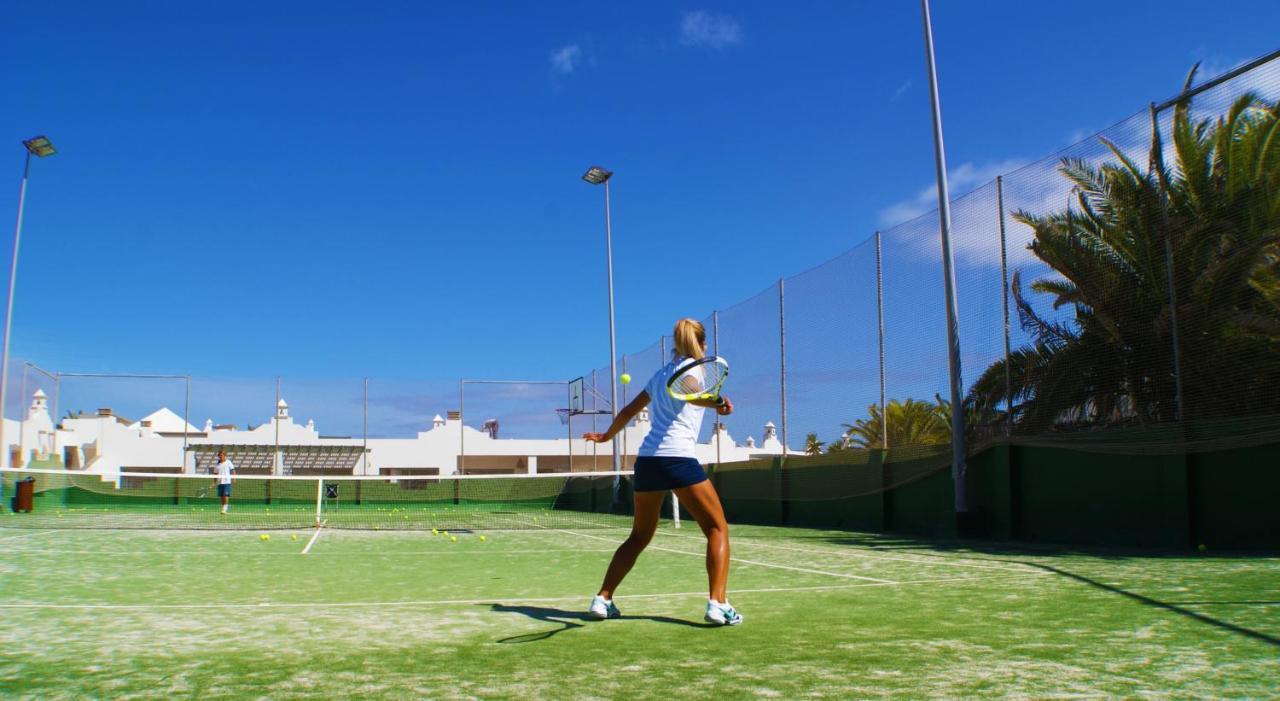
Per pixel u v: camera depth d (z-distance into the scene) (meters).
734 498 18.55
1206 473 8.85
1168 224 9.19
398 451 32.12
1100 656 3.29
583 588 5.83
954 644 3.55
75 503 24.36
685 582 6.14
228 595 5.50
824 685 2.88
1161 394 9.34
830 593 5.30
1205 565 6.83
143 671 3.14
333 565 7.74
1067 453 10.52
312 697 2.78
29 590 5.75
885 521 13.70
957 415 11.80
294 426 28.52
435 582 6.29
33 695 2.81
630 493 22.14
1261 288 8.46
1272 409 8.21
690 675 3.04
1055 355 10.61
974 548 9.59
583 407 28.58
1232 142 8.67
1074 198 10.31
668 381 4.10
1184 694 2.73
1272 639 3.59
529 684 2.93
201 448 30.20
